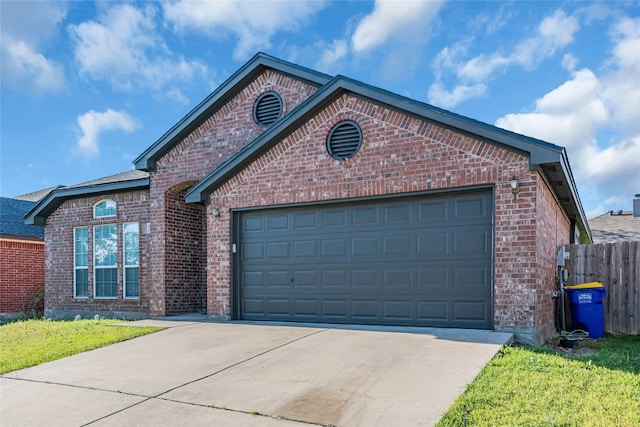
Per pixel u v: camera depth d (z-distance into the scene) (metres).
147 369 5.87
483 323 7.36
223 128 11.13
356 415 4.03
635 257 9.22
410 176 7.87
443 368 5.15
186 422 4.11
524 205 6.97
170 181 11.52
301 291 9.03
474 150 7.37
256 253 9.57
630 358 6.24
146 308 11.82
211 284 9.87
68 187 13.25
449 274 7.69
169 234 11.55
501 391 4.39
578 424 3.63
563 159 6.93
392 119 8.08
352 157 8.41
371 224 8.43
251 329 8.19
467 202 7.61
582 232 15.05
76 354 6.93
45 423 4.28
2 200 18.28
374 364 5.44
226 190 9.78
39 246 16.22
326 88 8.48
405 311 8.02
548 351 6.25
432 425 3.74
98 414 4.43
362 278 8.45
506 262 7.08
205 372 5.59
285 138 9.15
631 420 3.71
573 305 8.75
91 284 12.91
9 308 15.16
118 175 14.06
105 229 12.91
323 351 6.20
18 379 5.79
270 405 4.39
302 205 9.02
